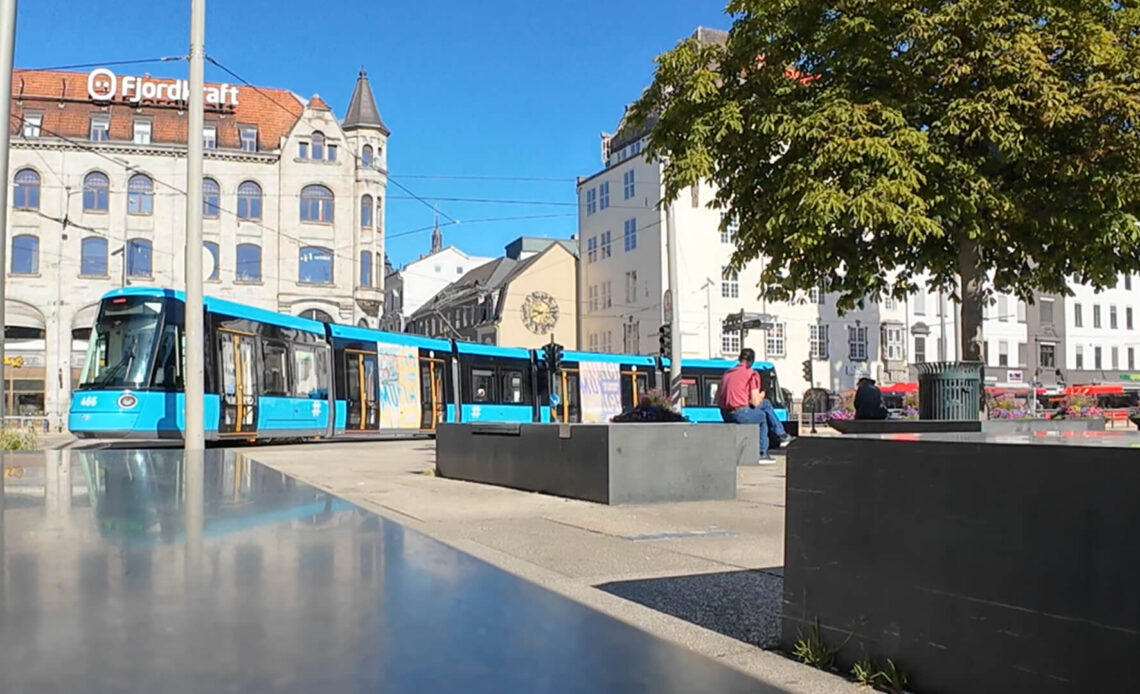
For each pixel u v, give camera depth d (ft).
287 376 77.87
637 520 30.73
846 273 53.93
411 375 92.38
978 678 11.96
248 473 14.32
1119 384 232.73
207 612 5.09
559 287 224.12
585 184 221.66
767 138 51.42
